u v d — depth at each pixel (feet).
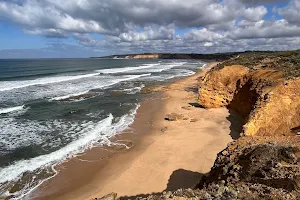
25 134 62.49
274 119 48.16
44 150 53.72
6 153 51.90
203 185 29.76
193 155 49.67
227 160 28.02
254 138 31.73
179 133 62.18
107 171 45.88
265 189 20.33
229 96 77.41
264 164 23.80
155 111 84.23
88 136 61.72
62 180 43.11
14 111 82.17
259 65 80.33
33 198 38.42
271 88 55.26
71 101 97.66
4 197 38.29
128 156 51.39
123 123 72.13
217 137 57.67
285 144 27.37
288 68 64.95
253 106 56.90
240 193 20.10
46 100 97.91
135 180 42.57
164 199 22.06
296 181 20.39
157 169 45.50
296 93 50.44
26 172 45.11
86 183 42.29
